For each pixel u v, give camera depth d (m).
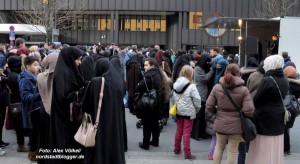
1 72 8.30
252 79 7.23
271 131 5.95
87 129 4.95
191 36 45.28
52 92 5.13
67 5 43.78
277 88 5.84
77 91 5.11
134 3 45.28
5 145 8.30
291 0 42.50
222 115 5.98
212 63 9.14
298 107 7.43
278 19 17.22
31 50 10.84
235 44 44.72
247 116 5.82
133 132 10.09
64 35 48.78
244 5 45.09
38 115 6.34
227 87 5.92
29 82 7.04
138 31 50.16
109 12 47.38
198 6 45.28
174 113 7.72
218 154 6.19
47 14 36.91
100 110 4.92
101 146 4.91
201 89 9.13
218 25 18.34
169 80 9.55
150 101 8.06
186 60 11.06
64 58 5.11
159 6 45.22
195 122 9.45
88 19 49.78
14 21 44.94
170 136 9.80
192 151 8.39
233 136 6.00
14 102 7.89
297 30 15.95
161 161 7.51
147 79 8.20
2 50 10.30
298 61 15.95
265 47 18.48
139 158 7.70
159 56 11.70
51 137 5.20
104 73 5.12
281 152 6.05
